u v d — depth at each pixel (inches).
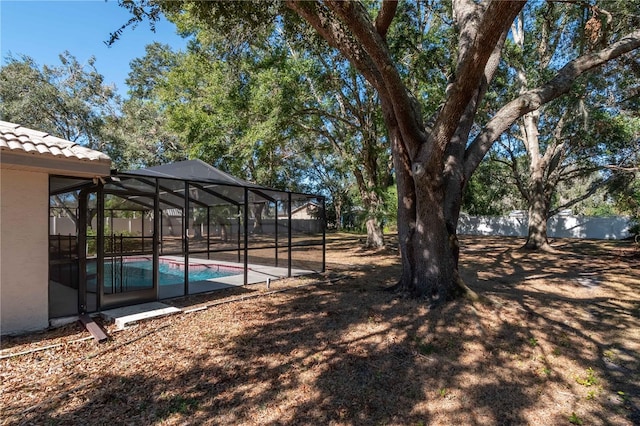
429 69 439.5
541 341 184.1
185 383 135.6
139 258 257.3
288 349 168.4
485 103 567.2
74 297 221.3
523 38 589.6
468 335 184.5
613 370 157.8
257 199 435.8
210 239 512.1
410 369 150.3
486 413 120.8
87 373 143.4
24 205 191.5
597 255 536.4
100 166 194.2
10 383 134.8
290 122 494.3
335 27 223.1
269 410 118.6
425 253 238.1
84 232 219.9
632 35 259.1
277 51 440.1
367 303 241.3
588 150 601.6
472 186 857.5
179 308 237.5
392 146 261.9
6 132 177.2
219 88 478.6
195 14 247.0
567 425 115.8
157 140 832.9
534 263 461.1
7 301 185.6
